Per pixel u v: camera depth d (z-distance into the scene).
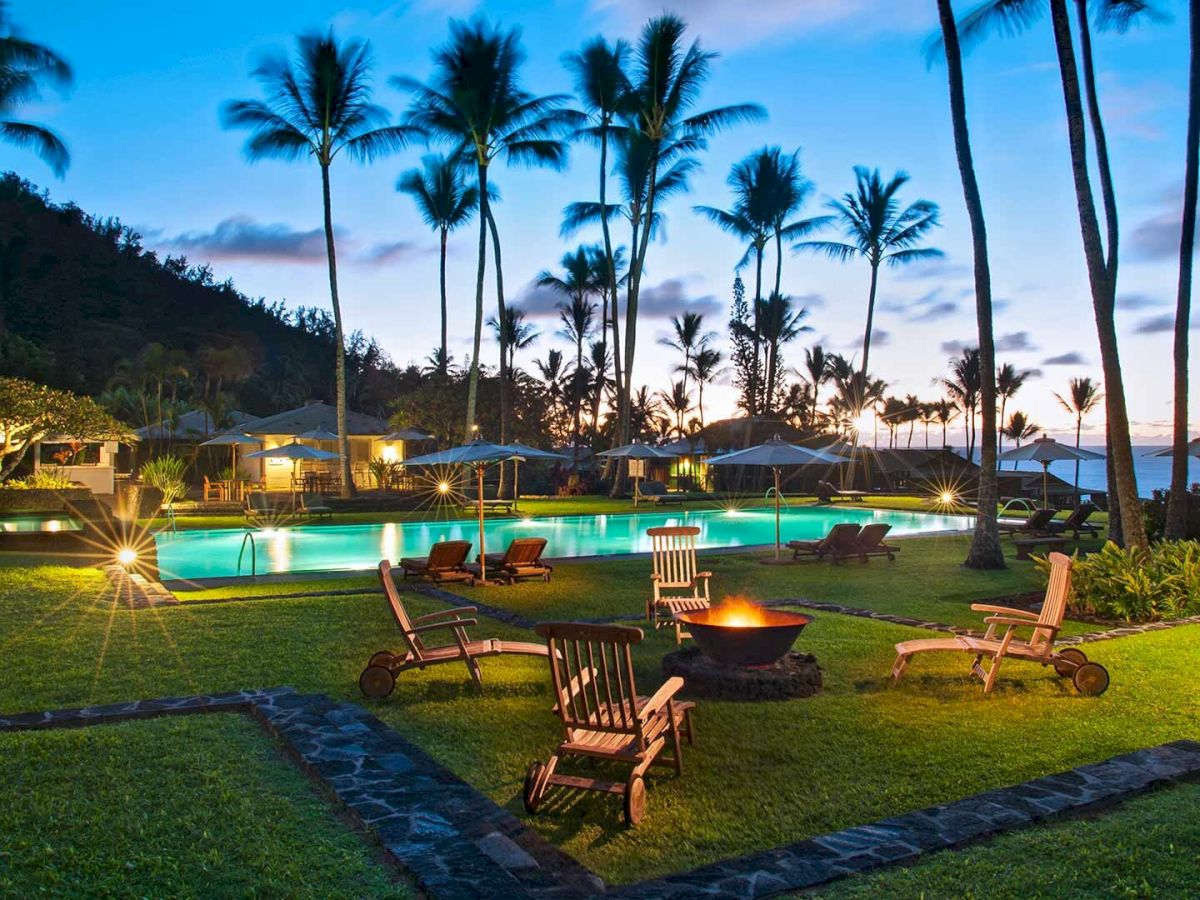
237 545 19.92
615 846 3.93
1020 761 4.96
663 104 30.19
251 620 8.91
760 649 6.45
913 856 3.56
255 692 5.92
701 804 4.38
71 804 3.92
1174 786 4.45
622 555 15.29
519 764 4.91
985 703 6.17
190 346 83.50
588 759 4.97
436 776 4.30
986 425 13.83
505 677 6.84
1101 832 3.80
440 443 36.69
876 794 4.48
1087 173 11.70
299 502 25.95
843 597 11.16
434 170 38.16
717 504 30.97
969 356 64.81
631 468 32.53
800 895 3.21
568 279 44.88
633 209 31.94
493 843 3.63
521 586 11.90
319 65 25.91
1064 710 5.99
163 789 4.14
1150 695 6.39
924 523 25.95
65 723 5.27
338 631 8.44
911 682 6.73
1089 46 13.70
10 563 13.05
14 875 3.23
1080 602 10.45
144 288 89.81
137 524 18.25
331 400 84.06
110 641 7.79
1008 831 3.86
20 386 21.31
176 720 5.33
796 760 4.98
